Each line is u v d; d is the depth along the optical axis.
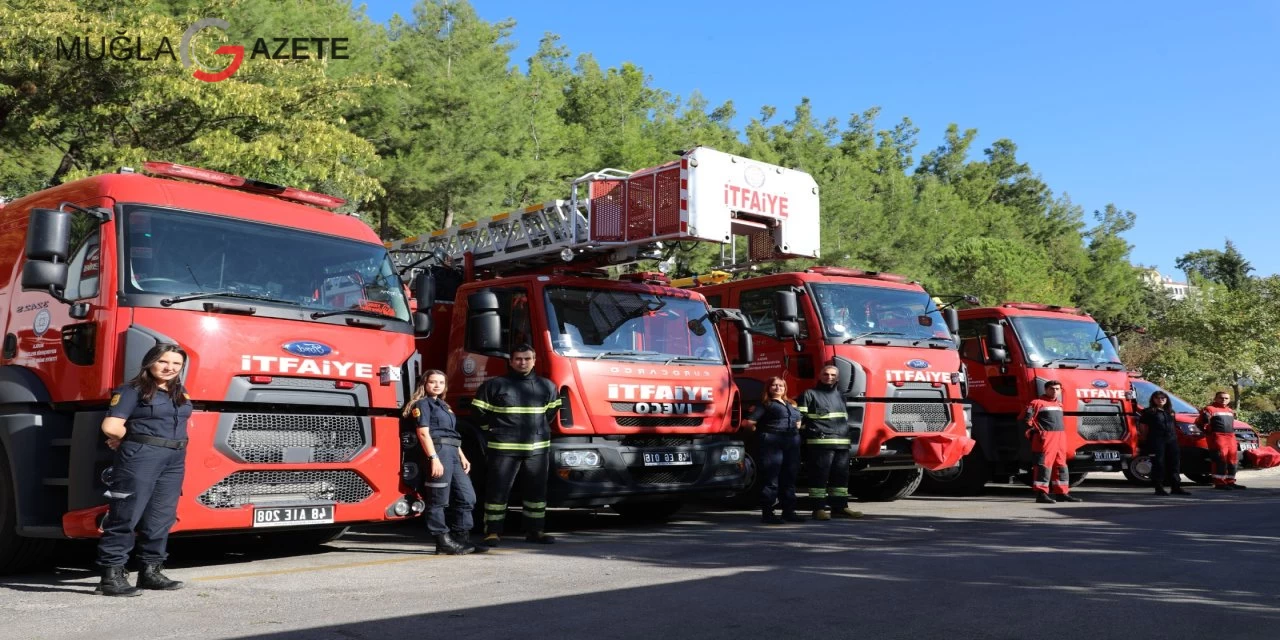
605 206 10.59
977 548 8.04
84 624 5.14
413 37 29.89
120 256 6.53
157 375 6.05
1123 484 16.47
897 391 11.48
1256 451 17.30
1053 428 12.52
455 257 12.04
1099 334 14.60
